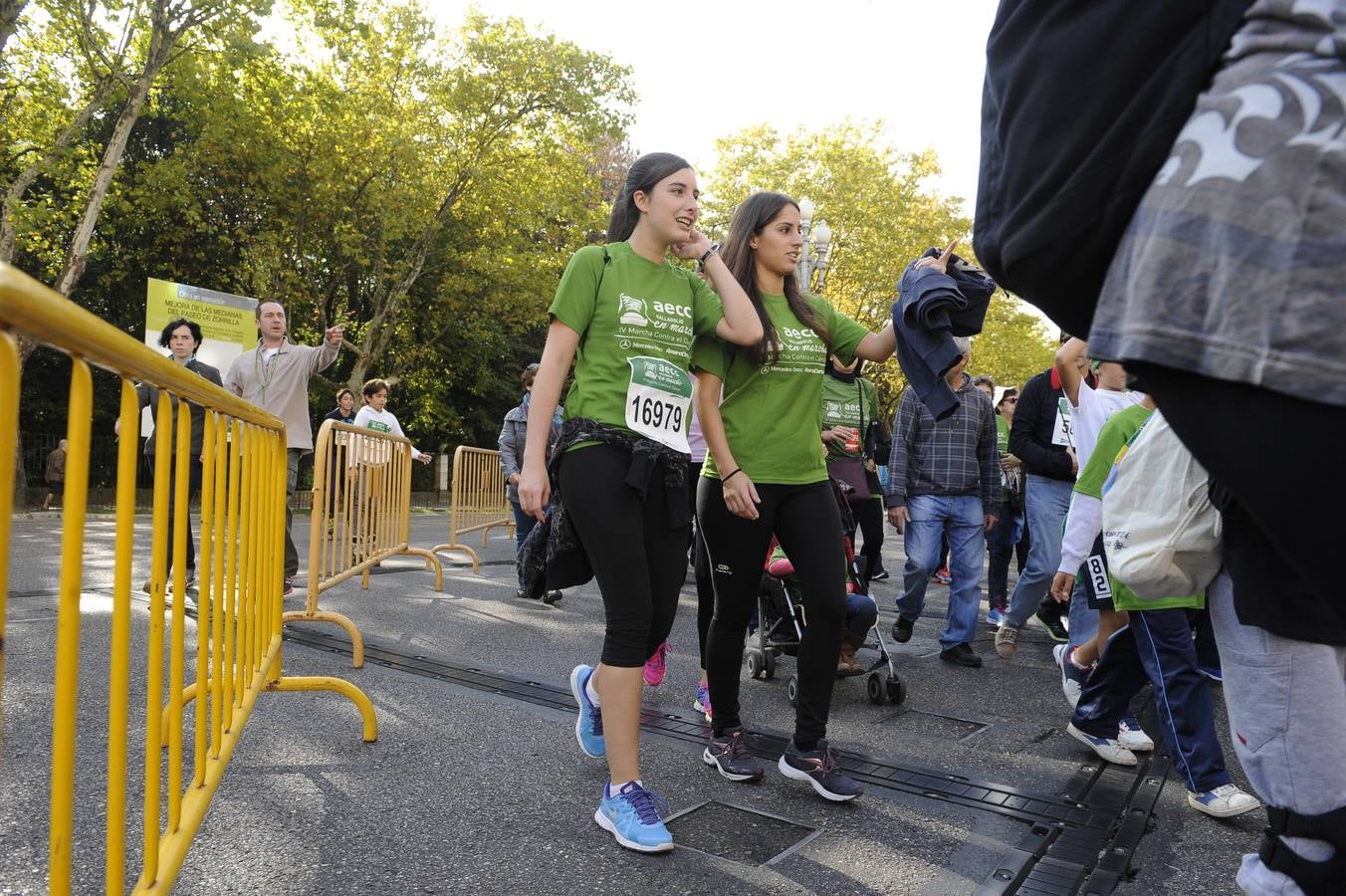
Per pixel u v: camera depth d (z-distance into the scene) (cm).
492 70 2336
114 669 155
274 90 2120
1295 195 84
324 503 493
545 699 434
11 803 277
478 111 2336
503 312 2720
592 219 2625
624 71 2433
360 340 2834
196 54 1873
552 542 298
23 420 2158
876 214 3014
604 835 283
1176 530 225
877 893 252
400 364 2888
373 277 2686
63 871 129
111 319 2558
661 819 283
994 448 603
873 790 337
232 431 256
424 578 849
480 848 271
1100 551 405
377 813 293
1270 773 187
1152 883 266
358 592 737
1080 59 104
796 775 329
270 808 294
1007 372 4291
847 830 296
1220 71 94
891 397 3616
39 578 686
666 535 301
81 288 2458
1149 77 98
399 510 764
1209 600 221
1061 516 558
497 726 388
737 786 335
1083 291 105
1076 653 425
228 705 252
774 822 302
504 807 302
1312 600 152
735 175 3097
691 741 391
